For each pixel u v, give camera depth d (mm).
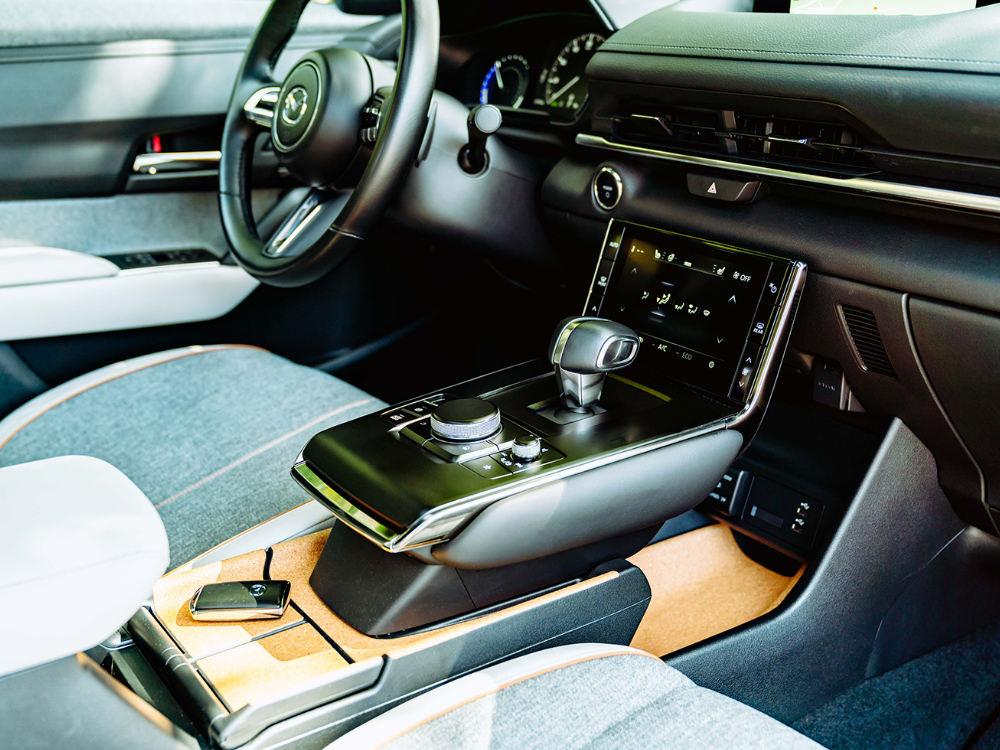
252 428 1313
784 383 1162
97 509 616
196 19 1610
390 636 808
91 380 1451
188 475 1213
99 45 1536
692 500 989
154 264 1605
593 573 942
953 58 829
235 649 781
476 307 1964
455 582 821
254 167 1713
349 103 1241
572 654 773
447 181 1360
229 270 1653
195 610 816
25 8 1470
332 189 1354
